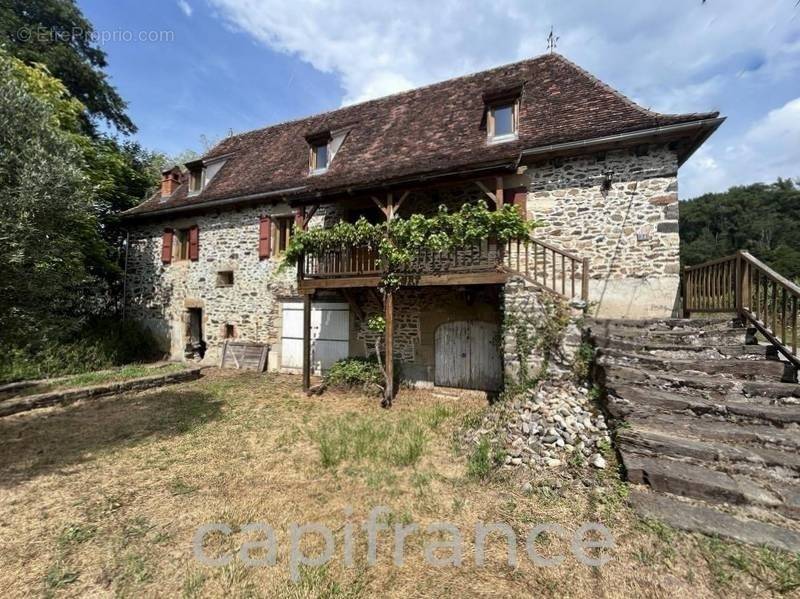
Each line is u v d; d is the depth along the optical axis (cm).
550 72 823
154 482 360
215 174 1145
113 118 1444
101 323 1109
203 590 221
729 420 343
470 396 720
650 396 367
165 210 1088
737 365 389
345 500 322
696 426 334
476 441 424
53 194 389
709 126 570
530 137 689
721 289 516
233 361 1009
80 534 275
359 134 958
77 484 355
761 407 342
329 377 781
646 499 280
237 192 991
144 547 261
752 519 256
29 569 239
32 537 272
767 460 291
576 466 336
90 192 481
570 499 298
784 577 209
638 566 226
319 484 353
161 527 285
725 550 232
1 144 386
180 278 1112
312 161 933
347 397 709
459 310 771
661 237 622
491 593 214
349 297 804
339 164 891
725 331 454
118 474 377
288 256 723
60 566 242
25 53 1075
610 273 649
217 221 1058
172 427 526
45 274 416
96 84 1310
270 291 975
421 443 449
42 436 488
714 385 371
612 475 315
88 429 516
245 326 1008
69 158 434
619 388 381
